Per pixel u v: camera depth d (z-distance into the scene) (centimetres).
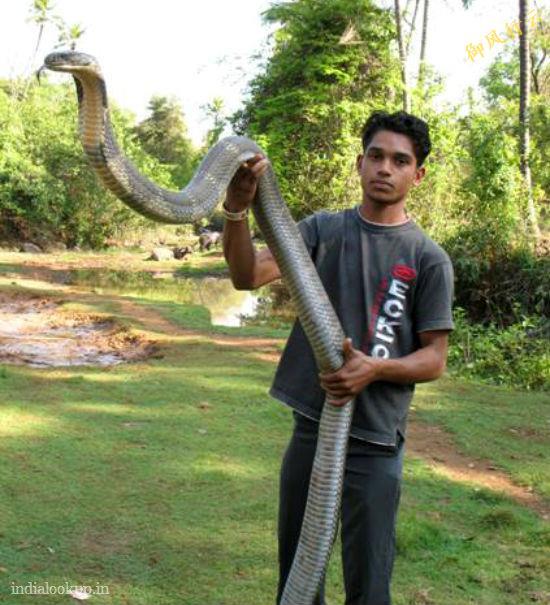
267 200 265
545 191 1783
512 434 677
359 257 267
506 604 389
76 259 2625
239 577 400
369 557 263
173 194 238
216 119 2286
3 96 3181
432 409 746
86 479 520
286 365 276
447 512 500
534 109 1756
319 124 1969
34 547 421
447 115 1778
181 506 483
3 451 565
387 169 261
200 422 661
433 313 262
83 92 207
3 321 1296
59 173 3008
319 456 257
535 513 509
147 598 377
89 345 1097
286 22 2094
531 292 1383
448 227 1537
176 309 1374
